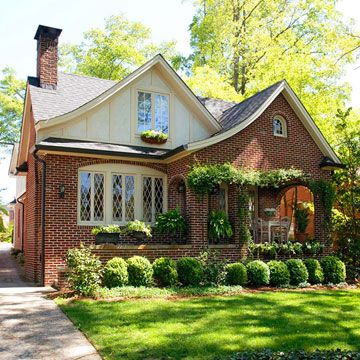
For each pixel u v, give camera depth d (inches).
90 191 543.2
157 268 460.1
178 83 618.5
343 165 642.8
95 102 558.3
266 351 221.5
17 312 340.2
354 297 429.4
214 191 588.1
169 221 534.0
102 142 568.4
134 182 578.6
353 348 253.8
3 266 737.0
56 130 542.3
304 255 598.9
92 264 411.2
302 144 638.5
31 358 235.5
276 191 668.7
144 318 316.5
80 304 365.7
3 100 1264.8
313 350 248.2
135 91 601.0
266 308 362.0
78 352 245.0
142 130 601.3
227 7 1095.6
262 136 605.9
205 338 266.4
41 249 514.9
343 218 647.8
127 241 557.9
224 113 716.0
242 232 555.2
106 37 1244.5
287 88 625.9
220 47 1138.0
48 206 507.5
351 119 908.6
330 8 1045.8
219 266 481.7
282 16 1085.1
